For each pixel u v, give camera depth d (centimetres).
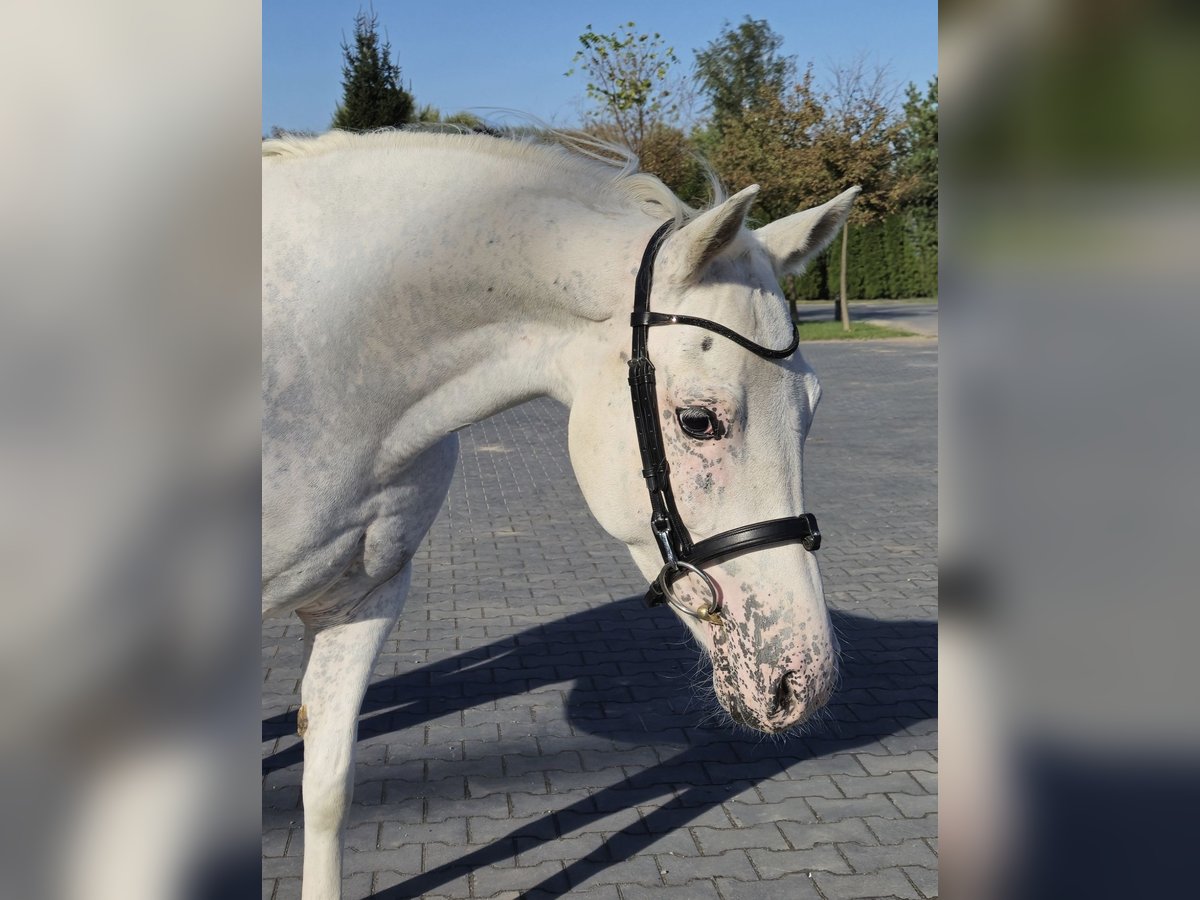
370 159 219
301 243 211
